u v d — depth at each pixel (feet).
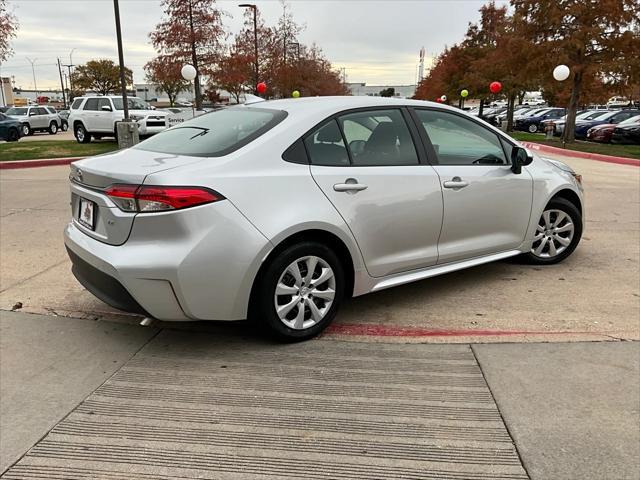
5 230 21.79
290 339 11.82
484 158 15.01
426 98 166.09
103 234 11.00
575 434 8.67
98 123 64.80
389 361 11.16
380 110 13.24
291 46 113.29
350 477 7.75
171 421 9.10
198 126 13.38
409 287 15.49
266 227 10.79
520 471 7.85
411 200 12.92
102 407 9.52
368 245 12.43
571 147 61.72
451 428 8.86
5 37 65.72
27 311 13.69
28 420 9.12
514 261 17.43
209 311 10.65
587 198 29.01
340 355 11.45
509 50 73.05
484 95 107.65
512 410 9.34
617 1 62.54
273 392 10.00
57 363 11.10
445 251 13.99
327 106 12.52
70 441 8.56
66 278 16.06
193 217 10.18
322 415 9.26
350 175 12.07
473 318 13.24
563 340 11.94
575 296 14.58
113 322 13.14
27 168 43.70
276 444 8.50
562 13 65.41
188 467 7.96
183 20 67.77
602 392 9.86
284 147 11.50
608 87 69.21
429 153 13.69
